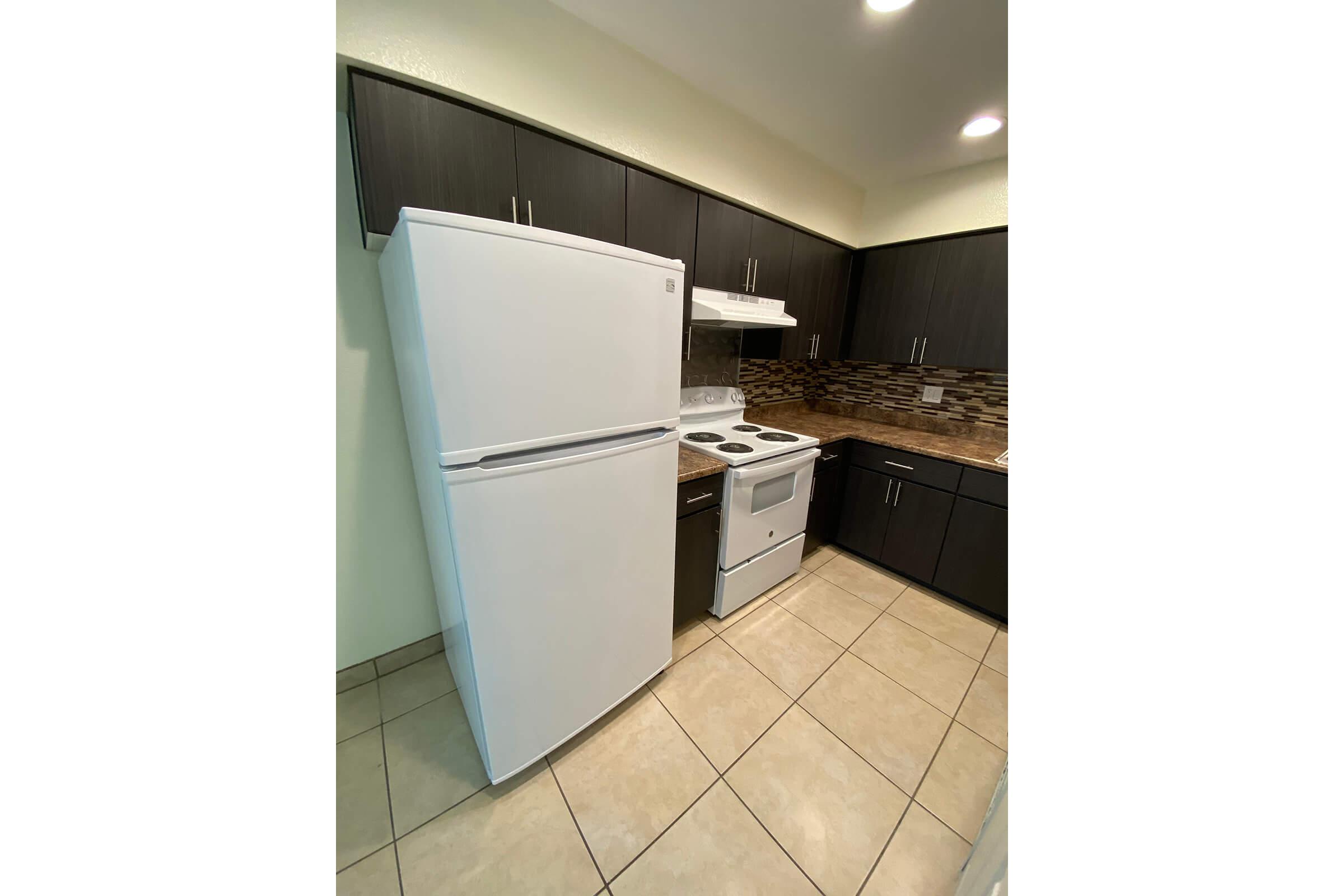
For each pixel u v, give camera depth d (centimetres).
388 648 160
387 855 104
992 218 212
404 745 132
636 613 138
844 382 296
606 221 141
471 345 87
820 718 146
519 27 115
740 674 165
